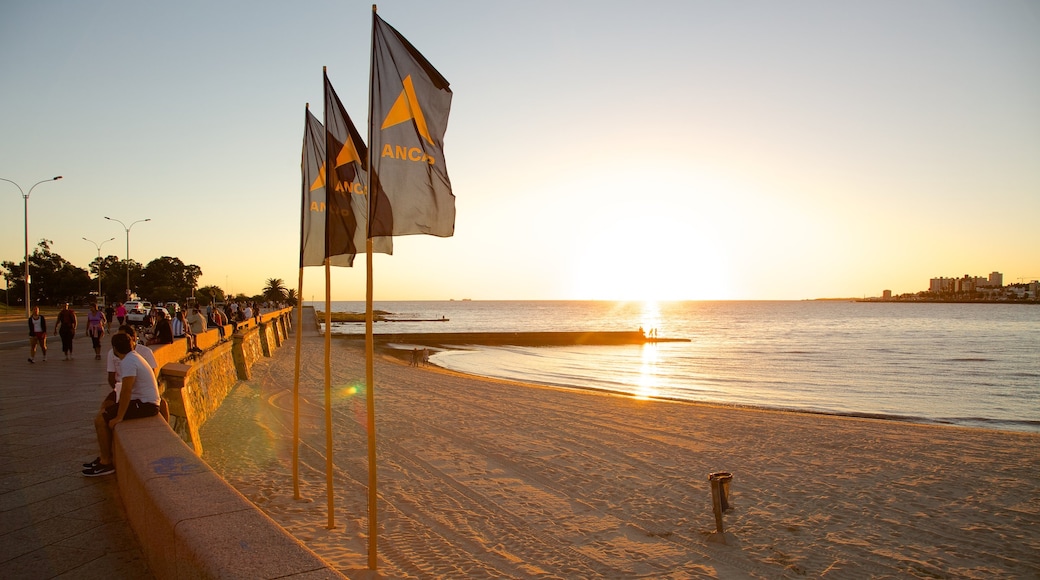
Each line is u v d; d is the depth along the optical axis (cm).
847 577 660
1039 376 3672
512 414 1655
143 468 448
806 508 887
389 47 569
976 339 7406
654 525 809
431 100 578
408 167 566
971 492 970
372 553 596
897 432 1466
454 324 12325
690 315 19900
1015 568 686
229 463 1031
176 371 965
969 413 2331
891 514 862
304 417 1498
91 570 408
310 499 862
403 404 1786
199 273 13275
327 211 701
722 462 1148
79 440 790
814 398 2752
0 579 395
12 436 812
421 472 1038
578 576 645
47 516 512
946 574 671
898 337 7931
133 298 5534
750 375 3772
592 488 971
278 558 285
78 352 2095
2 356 1945
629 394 2781
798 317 17088
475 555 688
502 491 944
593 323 13588
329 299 722
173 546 329
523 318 17050
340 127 701
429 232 568
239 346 2119
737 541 755
